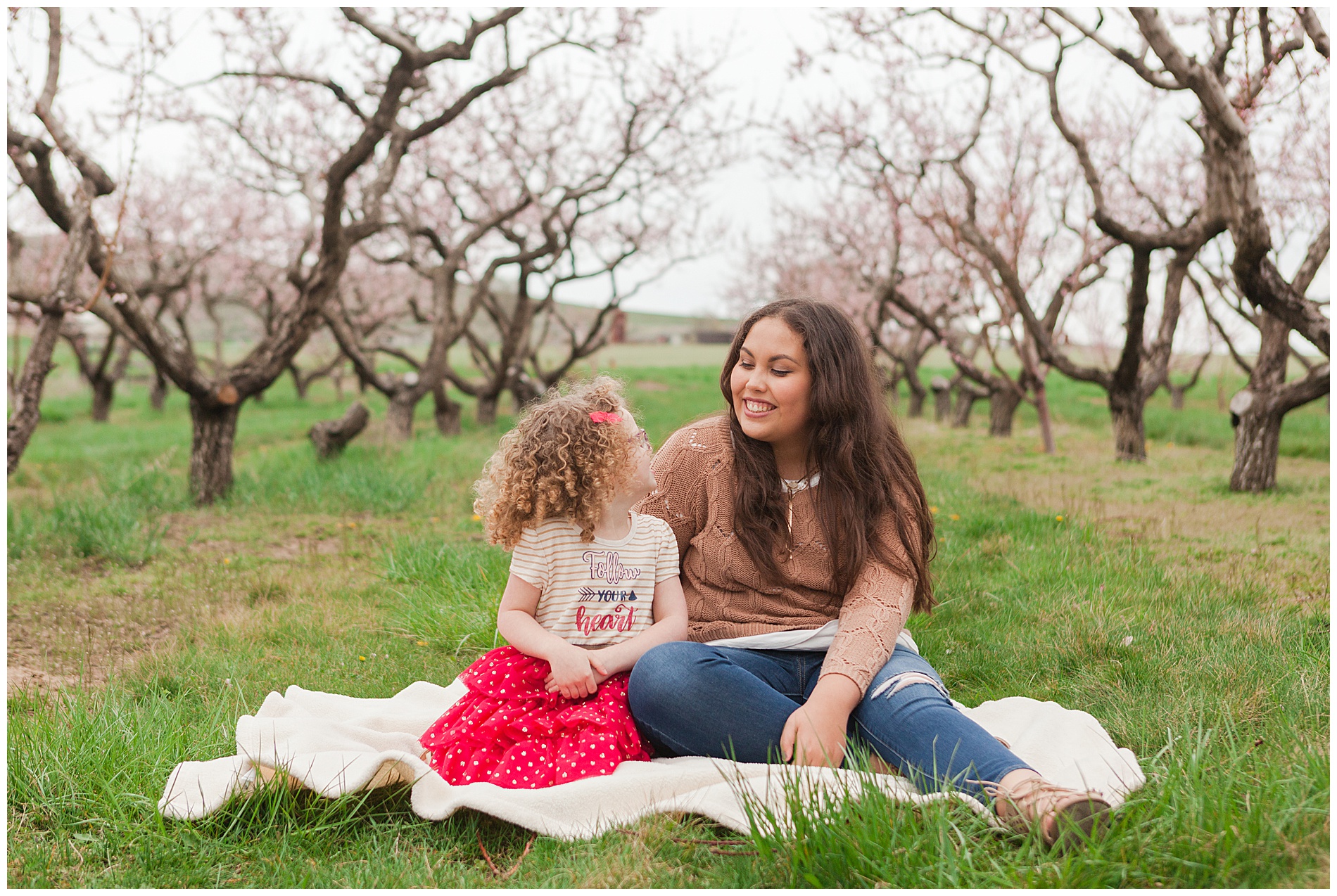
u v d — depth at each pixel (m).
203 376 8.03
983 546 5.51
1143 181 15.05
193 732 2.83
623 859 1.98
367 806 2.30
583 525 2.52
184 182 19.44
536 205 16.67
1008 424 15.60
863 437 2.59
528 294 16.89
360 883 1.98
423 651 3.98
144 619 4.70
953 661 3.60
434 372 14.71
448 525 7.09
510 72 9.19
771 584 2.61
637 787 2.18
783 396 2.55
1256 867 1.80
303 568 5.76
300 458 10.89
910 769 2.16
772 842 1.92
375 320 23.50
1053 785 1.96
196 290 21.92
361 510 7.92
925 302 19.52
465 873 2.02
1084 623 3.66
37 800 2.34
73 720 2.73
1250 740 2.43
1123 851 1.82
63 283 6.64
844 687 2.25
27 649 4.18
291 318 8.37
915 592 2.61
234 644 4.08
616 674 2.52
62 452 13.24
